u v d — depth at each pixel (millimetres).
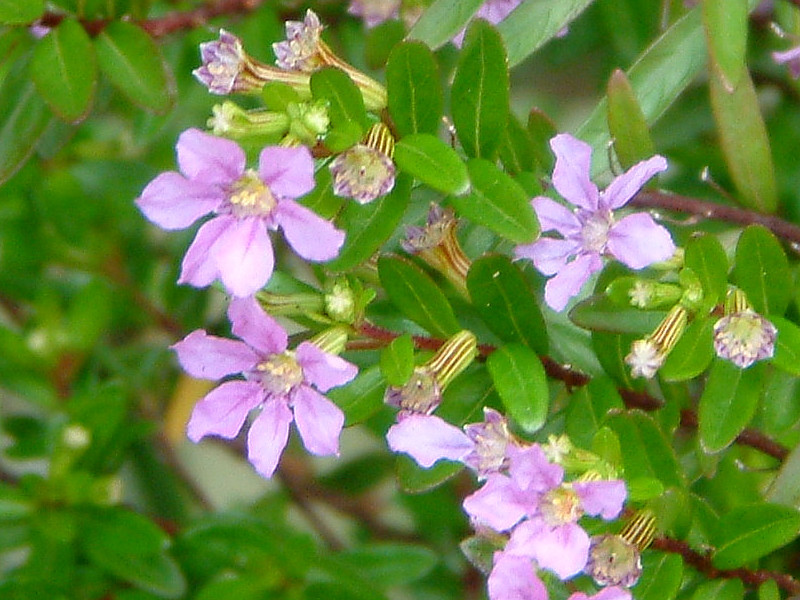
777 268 109
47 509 148
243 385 106
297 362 105
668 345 107
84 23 124
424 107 107
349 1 155
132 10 133
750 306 110
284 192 100
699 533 110
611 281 114
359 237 106
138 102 122
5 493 148
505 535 107
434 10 123
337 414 104
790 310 116
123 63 123
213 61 108
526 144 120
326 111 104
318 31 110
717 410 109
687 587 112
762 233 108
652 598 107
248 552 148
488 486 99
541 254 106
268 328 103
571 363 121
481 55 108
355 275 116
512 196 104
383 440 157
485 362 114
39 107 126
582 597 99
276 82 105
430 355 111
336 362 102
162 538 146
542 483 99
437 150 104
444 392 114
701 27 124
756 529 108
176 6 151
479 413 114
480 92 109
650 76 125
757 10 151
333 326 108
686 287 108
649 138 118
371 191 103
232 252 100
